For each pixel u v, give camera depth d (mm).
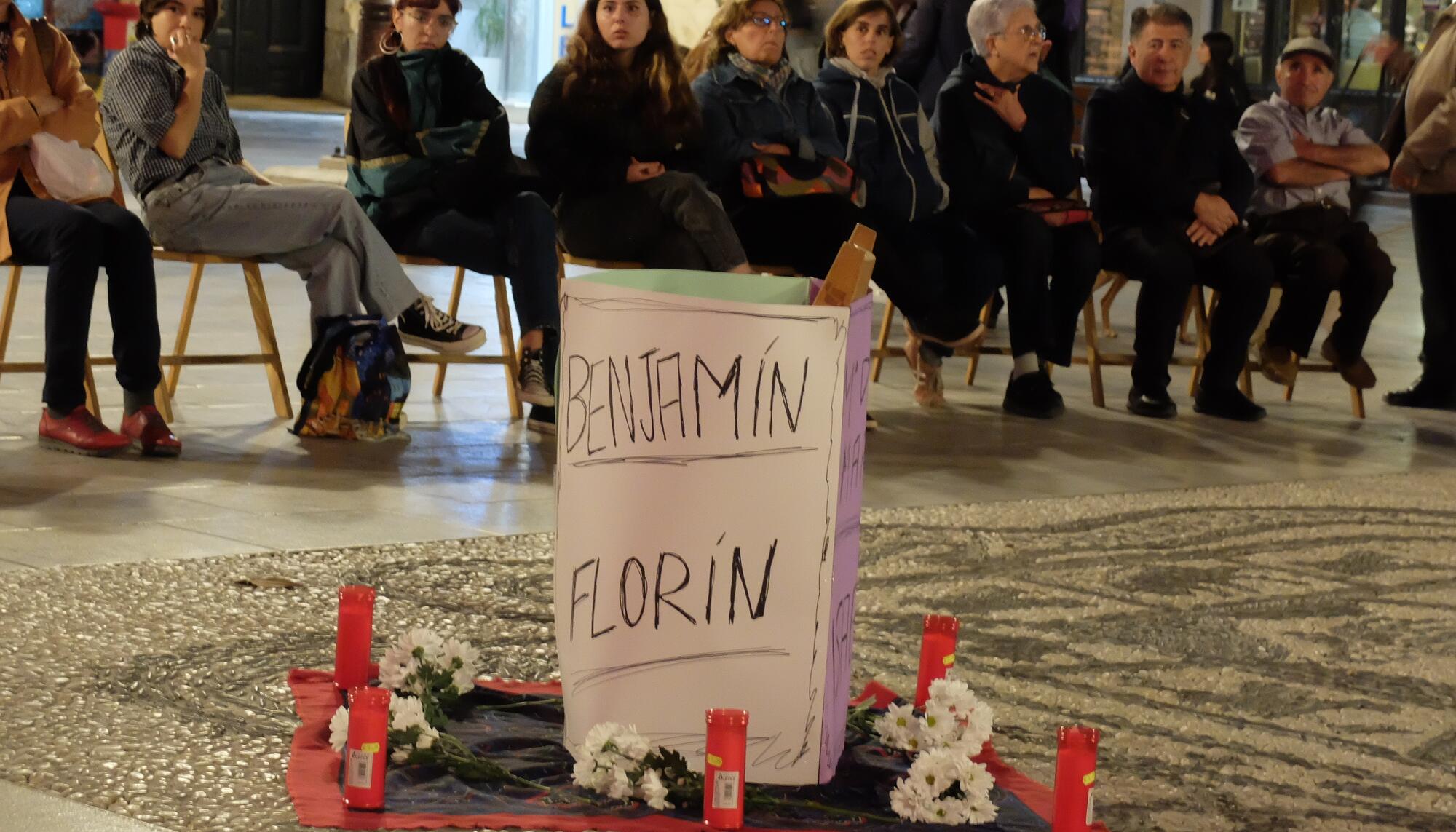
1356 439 7945
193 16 6398
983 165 7816
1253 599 4941
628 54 7008
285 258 6453
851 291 3207
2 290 9164
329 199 6312
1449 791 3469
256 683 3629
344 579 4480
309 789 3021
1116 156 8203
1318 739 3752
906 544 5328
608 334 3164
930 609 4629
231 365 7660
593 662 3225
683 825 2979
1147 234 8125
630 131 6984
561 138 6949
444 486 5734
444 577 4586
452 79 6840
